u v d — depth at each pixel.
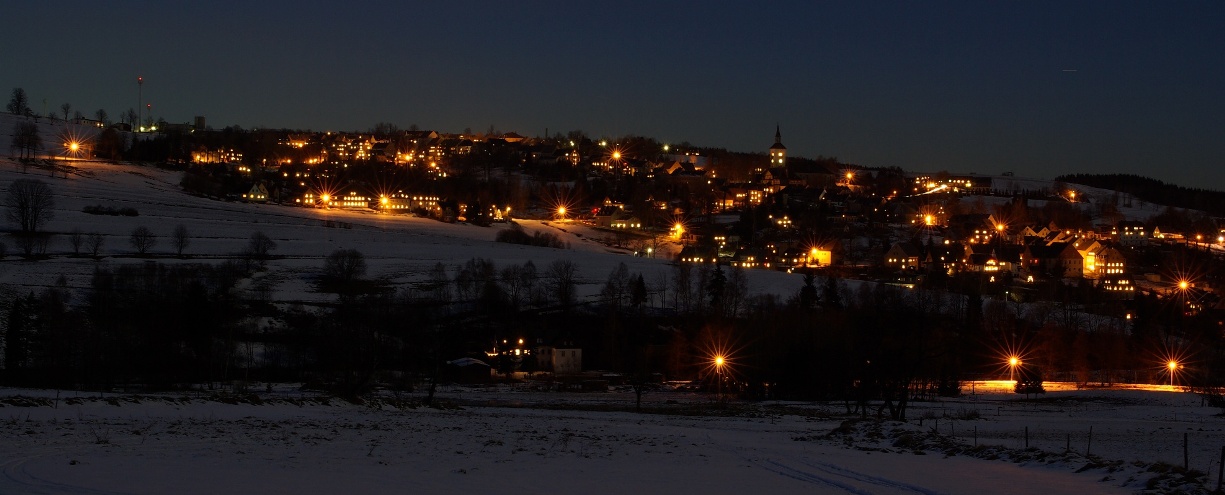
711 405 111.94
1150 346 180.50
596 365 166.12
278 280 196.50
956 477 49.72
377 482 43.81
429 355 150.62
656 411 103.12
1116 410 108.56
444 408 93.56
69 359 128.38
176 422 64.81
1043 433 80.38
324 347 144.12
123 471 43.88
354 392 103.06
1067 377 167.50
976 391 139.88
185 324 147.50
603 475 48.47
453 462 50.69
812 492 45.12
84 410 68.75
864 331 148.50
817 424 86.44
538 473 48.22
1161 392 134.75
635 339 177.25
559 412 97.25
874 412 102.62
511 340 166.75
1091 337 181.62
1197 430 84.25
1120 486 47.06
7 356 127.19
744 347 141.88
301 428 64.50
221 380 129.00
